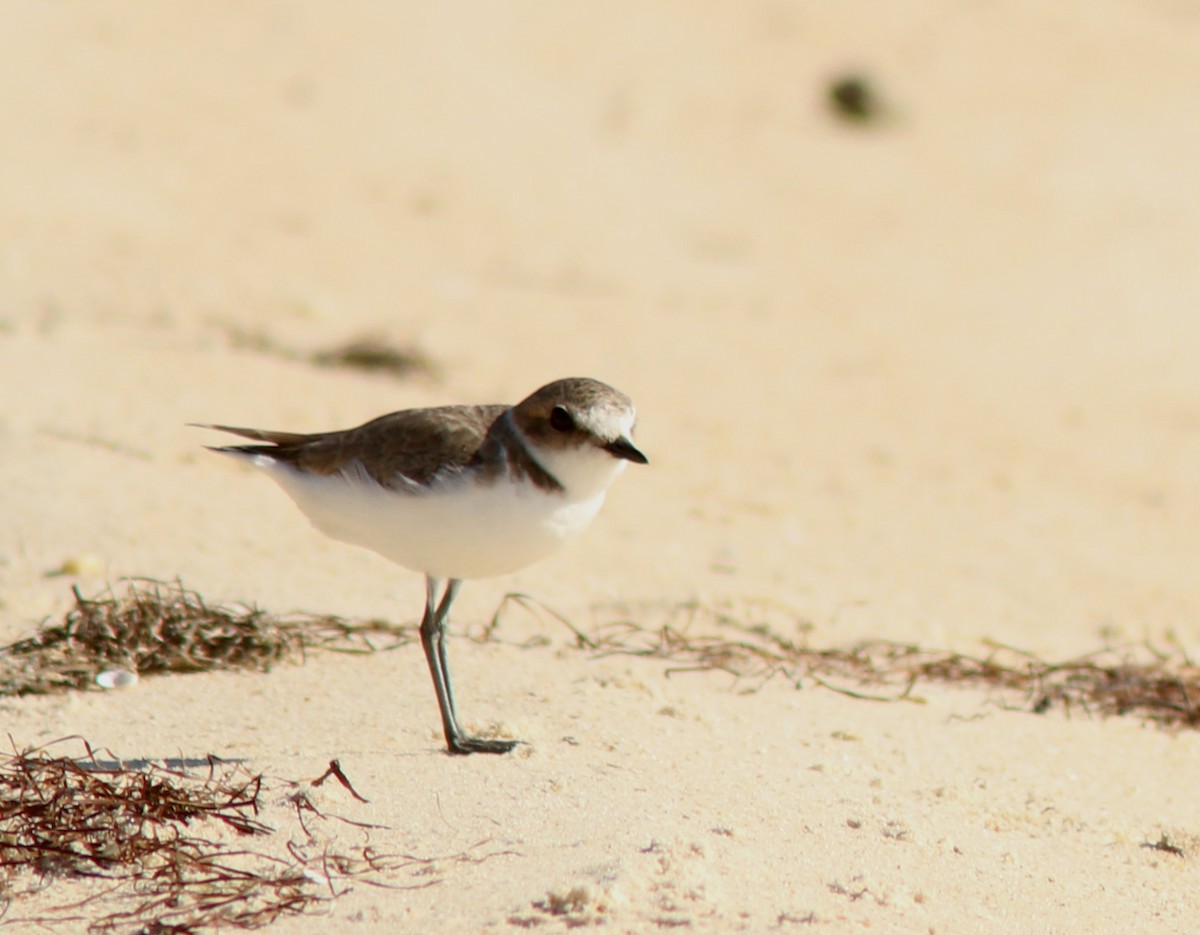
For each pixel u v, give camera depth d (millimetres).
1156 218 27688
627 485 13969
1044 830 7137
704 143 30375
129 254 19562
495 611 10016
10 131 23938
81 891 5719
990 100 34812
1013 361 19906
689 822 6527
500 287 20625
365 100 28453
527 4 36406
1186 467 16219
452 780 6840
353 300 18844
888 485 14875
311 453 7207
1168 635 11336
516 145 27875
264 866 5930
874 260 24562
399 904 5652
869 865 6320
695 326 20016
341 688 8172
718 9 39031
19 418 12641
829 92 33281
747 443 15672
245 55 29719
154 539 10500
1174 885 6637
